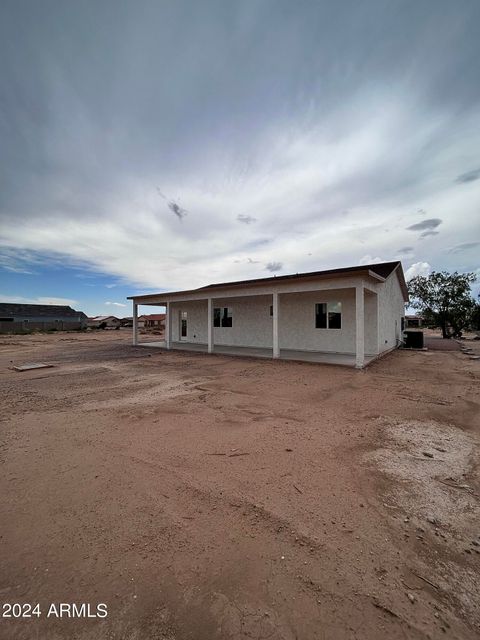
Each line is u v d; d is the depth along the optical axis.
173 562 1.83
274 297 11.06
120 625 1.44
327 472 2.95
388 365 9.72
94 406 5.34
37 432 4.11
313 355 11.63
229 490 2.65
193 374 8.41
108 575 1.74
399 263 13.84
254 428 4.16
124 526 2.18
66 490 2.68
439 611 1.50
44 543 2.01
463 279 23.02
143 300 16.75
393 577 1.70
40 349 16.23
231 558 1.85
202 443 3.67
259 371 8.77
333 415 4.73
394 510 2.34
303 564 1.80
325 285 9.83
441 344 17.59
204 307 17.70
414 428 4.15
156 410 5.04
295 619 1.46
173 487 2.71
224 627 1.42
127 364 10.47
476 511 2.34
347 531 2.10
